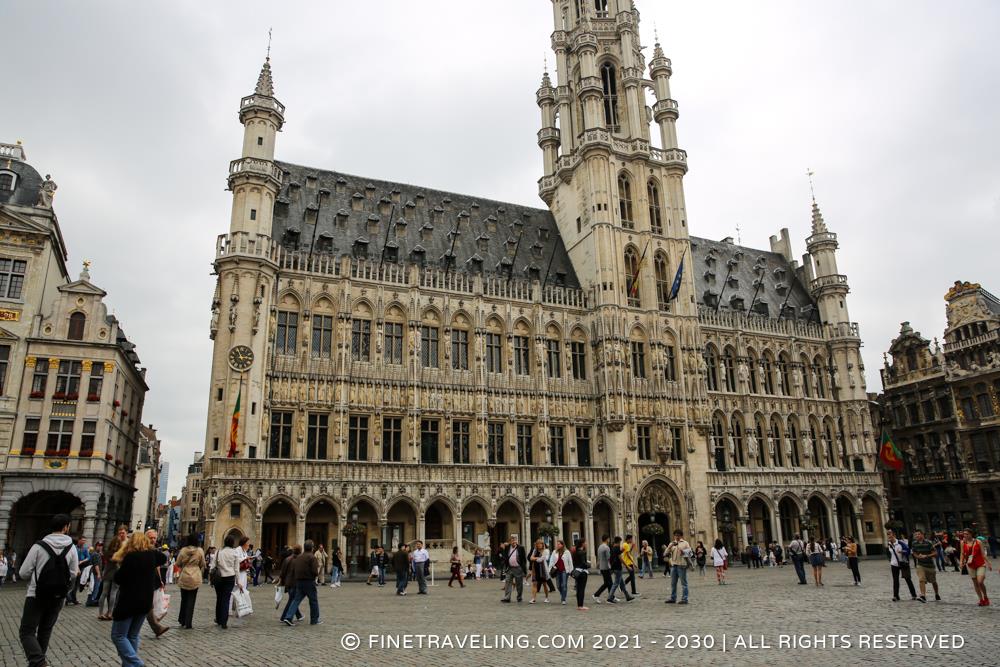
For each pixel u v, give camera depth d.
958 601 23.72
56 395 44.75
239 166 51.31
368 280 54.94
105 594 20.89
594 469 57.22
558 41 74.00
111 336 47.25
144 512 100.88
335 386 51.50
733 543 63.56
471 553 49.38
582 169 67.69
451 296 58.06
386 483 48.94
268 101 53.00
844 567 49.38
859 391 73.50
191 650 15.22
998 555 61.59
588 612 22.39
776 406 70.12
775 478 66.19
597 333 62.06
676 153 69.88
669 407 61.69
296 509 45.78
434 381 55.47
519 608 24.00
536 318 60.81
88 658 14.66
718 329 69.62
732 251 82.00
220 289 48.88
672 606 23.94
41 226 46.44
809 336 75.06
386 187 64.75
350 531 45.19
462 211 66.75
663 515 60.16
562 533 56.03
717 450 66.25
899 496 77.88
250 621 20.52
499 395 57.66
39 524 48.97
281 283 51.75
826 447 72.25
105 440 45.31
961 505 71.31
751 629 17.84
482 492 52.19
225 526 43.62
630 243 65.44
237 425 45.47
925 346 76.31
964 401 71.25
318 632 18.05
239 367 47.00
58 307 46.12
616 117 71.75
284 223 55.88
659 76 72.75
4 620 21.41
